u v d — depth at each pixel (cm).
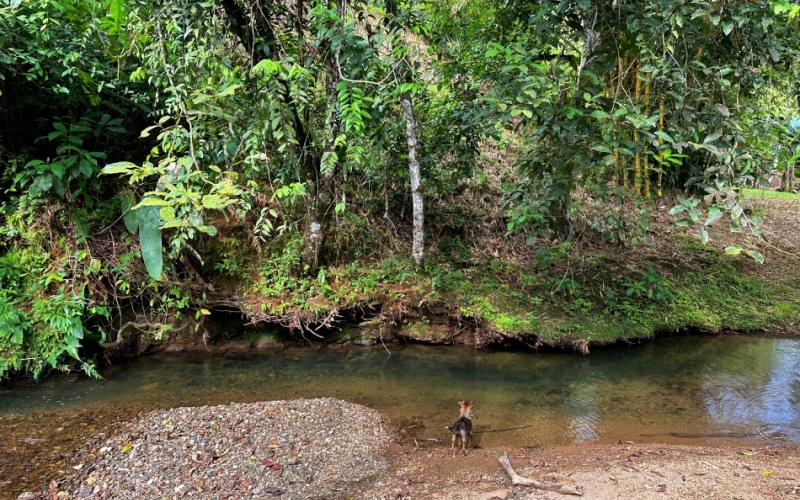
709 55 463
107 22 535
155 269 517
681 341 735
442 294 704
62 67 568
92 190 626
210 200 342
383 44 503
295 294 658
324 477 386
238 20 523
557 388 585
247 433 451
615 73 759
